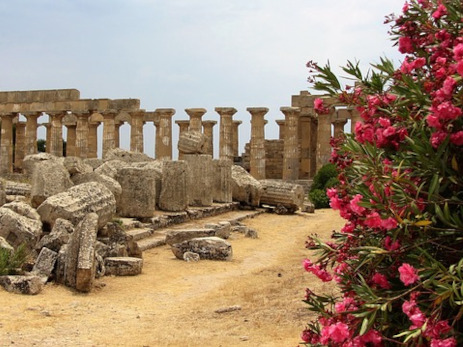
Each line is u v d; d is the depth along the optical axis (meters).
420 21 5.59
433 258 4.59
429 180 4.81
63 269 13.55
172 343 9.27
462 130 4.73
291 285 13.52
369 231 5.47
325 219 30.70
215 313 11.36
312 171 57.19
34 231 15.22
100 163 33.00
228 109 53.31
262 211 32.19
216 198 31.55
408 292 4.56
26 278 12.51
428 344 4.64
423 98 4.96
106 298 12.76
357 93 5.66
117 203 22.34
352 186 5.41
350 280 5.19
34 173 21.00
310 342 5.61
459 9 5.32
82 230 13.61
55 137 58.81
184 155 29.92
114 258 15.55
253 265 17.56
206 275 15.82
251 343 9.10
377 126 5.39
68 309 11.52
